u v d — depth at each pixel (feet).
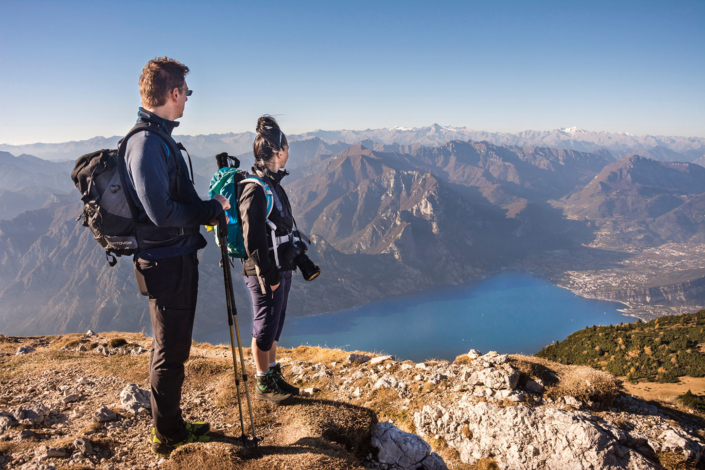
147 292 10.83
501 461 26.02
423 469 16.19
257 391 17.31
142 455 13.23
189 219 10.46
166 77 10.32
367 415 16.61
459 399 29.68
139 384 22.61
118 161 9.86
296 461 11.60
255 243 13.26
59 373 24.43
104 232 9.96
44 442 13.97
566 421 25.23
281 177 15.33
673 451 24.70
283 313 17.01
